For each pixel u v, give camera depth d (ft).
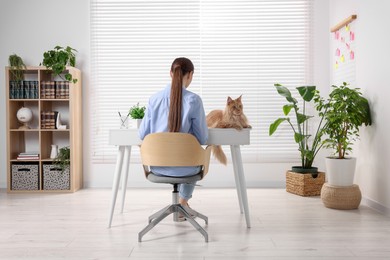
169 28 15.65
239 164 9.68
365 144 12.40
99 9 15.61
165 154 8.47
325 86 15.62
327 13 15.57
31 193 14.51
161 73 15.71
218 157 10.70
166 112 8.83
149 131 9.09
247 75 15.65
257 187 15.60
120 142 9.57
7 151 14.52
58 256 7.61
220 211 11.37
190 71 9.00
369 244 8.27
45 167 14.66
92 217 10.73
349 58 13.50
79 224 9.98
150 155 8.58
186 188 10.09
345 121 11.64
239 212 11.25
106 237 8.85
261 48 15.65
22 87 14.60
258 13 15.60
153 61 15.70
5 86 15.06
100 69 15.70
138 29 15.65
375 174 11.66
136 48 15.67
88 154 15.67
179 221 10.18
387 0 10.70
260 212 11.21
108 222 9.79
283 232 9.19
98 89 15.69
